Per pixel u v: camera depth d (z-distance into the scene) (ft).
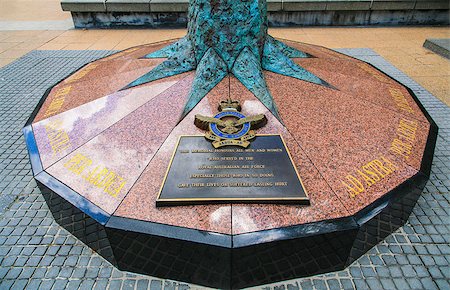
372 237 11.21
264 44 17.67
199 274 10.50
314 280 10.82
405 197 11.58
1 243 11.99
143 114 14.61
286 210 10.53
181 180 11.28
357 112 15.07
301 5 35.27
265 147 12.54
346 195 11.12
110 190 11.50
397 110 15.84
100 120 14.66
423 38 32.94
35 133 14.89
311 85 16.58
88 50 30.58
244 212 10.43
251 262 9.99
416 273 10.89
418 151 13.47
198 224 10.18
